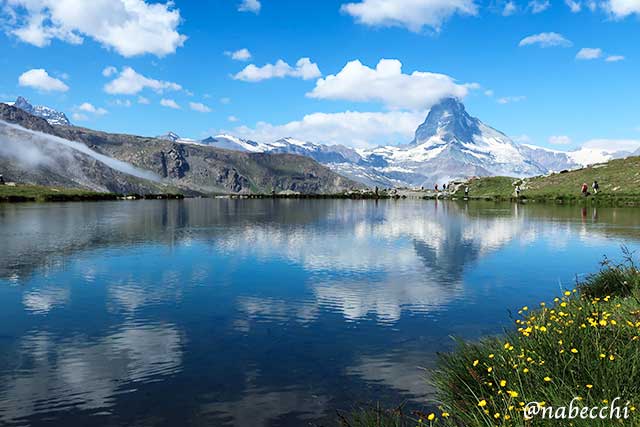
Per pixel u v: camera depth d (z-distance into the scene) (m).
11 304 18.73
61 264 28.34
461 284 22.47
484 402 6.82
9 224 58.47
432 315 16.94
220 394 10.41
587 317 9.97
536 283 22.52
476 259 30.20
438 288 21.61
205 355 12.94
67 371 11.84
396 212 88.62
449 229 50.88
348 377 11.25
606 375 7.29
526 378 7.86
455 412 7.93
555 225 54.12
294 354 12.93
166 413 9.55
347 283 22.88
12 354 13.08
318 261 29.67
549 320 10.35
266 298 19.77
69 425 9.10
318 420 9.12
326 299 19.61
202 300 19.47
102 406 9.89
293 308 18.12
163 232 48.44
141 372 11.73
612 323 9.52
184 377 11.40
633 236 42.06
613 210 83.00
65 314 17.33
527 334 9.34
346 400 10.00
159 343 14.00
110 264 28.48
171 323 16.14
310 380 11.09
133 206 124.38
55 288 21.73
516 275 24.64
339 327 15.57
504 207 103.94
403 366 11.91
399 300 19.33
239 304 18.77
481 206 112.56
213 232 48.34
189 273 25.56
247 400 10.08
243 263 28.89
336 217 73.25
